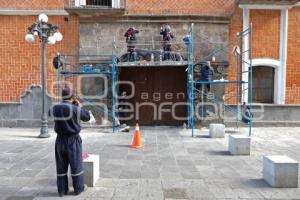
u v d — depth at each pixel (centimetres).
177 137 1373
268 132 1507
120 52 1623
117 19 1619
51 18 1644
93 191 691
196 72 1608
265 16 1659
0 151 1083
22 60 1644
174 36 1623
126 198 651
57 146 662
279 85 1673
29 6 1636
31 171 841
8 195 668
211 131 1362
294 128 1620
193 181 761
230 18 1645
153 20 1622
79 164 670
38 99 1630
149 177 791
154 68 1719
